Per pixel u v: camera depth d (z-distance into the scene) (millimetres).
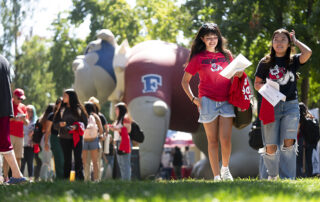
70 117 16656
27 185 10062
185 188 7961
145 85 23719
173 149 45906
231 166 26250
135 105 23547
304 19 36625
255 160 26312
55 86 68750
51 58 70438
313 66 33312
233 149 26641
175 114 24547
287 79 11891
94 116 18891
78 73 26016
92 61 26094
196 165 32250
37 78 73000
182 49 25609
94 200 6613
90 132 18625
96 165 18938
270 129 11992
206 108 12078
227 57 12414
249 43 33844
